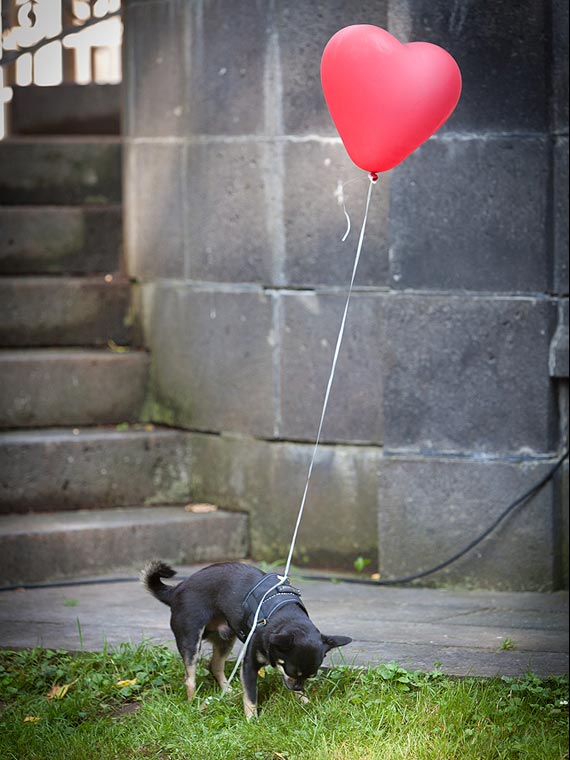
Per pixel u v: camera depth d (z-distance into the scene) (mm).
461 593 6598
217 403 7320
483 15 6398
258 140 6965
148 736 4621
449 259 6539
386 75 5035
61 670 5191
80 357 7629
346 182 6742
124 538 6871
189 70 7324
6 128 9117
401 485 6691
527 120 6445
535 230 6480
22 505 7164
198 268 7371
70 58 9625
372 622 5941
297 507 7008
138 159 7852
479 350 6562
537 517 6586
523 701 4871
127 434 7430
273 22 6848
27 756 4496
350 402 6840
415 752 4465
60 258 8328
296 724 4684
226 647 5023
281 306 6961
